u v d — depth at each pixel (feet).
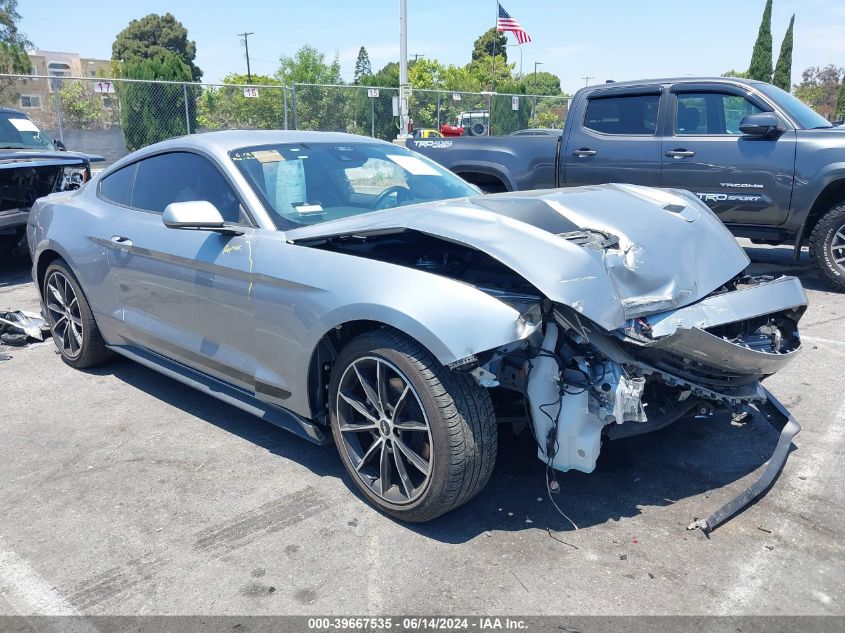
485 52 217.15
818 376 14.97
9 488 10.94
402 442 9.47
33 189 26.12
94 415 13.73
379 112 64.18
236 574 8.68
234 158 12.19
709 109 22.72
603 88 24.53
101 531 9.70
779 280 10.55
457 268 10.27
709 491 10.35
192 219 10.64
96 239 14.35
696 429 12.34
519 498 10.26
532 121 76.74
